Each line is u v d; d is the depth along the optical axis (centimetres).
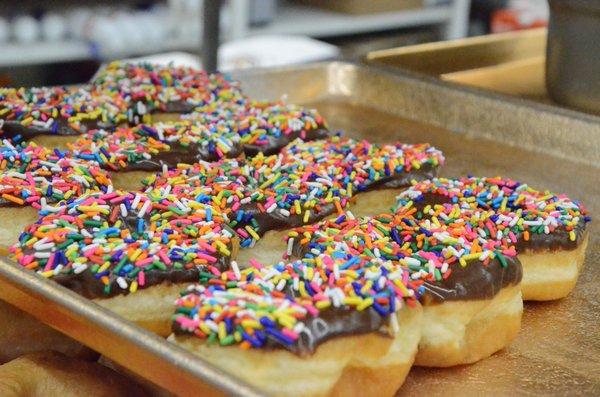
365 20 137
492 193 56
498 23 139
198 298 43
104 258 47
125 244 48
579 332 50
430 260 47
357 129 76
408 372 46
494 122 75
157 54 119
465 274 47
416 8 144
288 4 142
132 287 46
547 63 75
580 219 54
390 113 80
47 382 46
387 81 80
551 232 52
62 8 118
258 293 43
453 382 46
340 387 43
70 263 46
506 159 72
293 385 41
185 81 74
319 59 84
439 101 77
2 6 112
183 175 57
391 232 51
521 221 53
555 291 52
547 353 49
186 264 47
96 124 66
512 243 52
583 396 45
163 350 39
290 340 40
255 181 57
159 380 40
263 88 80
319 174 58
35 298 44
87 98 68
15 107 65
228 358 41
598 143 70
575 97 73
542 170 70
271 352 40
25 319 50
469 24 151
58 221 49
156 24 118
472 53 90
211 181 56
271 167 60
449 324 46
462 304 46
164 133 63
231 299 42
